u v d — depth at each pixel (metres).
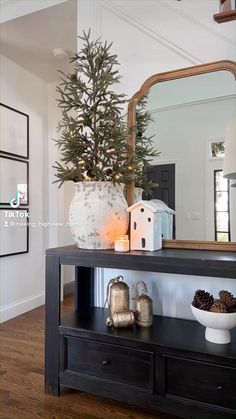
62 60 2.97
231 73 1.78
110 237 1.69
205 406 1.38
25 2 2.34
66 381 1.66
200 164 1.83
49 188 3.56
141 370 1.50
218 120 1.80
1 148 2.84
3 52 2.84
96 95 1.76
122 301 1.72
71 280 4.06
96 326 1.67
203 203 1.82
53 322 1.69
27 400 1.65
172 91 1.91
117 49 2.08
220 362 1.35
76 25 2.44
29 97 3.23
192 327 1.69
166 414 1.54
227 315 1.42
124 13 2.07
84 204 1.69
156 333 1.60
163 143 1.92
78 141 1.76
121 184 1.77
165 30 1.96
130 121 1.96
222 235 1.77
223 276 1.34
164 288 1.90
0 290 2.87
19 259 3.11
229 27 1.80
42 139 3.44
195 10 1.89
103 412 1.56
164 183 1.91
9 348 2.28
